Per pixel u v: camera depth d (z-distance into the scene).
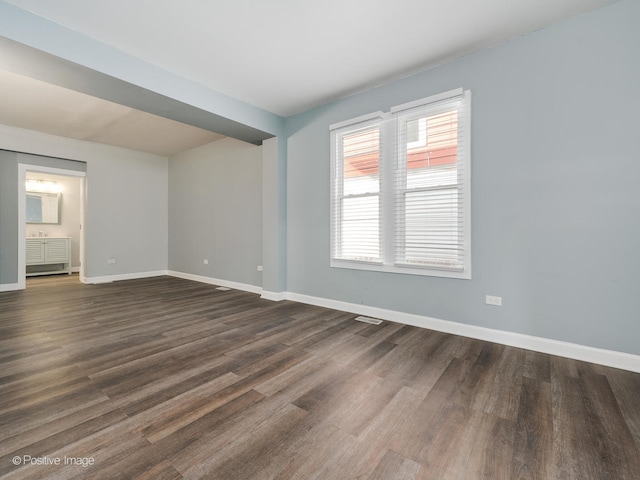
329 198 3.72
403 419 1.54
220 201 5.39
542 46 2.36
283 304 3.94
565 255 2.30
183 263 6.19
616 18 2.10
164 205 6.54
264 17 2.21
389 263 3.23
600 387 1.86
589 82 2.20
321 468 1.22
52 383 1.88
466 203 2.70
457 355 2.33
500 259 2.57
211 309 3.69
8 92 3.41
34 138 4.85
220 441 1.37
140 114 4.09
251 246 4.89
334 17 2.21
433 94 2.89
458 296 2.79
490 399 1.73
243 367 2.12
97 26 2.29
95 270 5.57
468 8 2.13
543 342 2.39
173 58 2.73
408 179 3.09
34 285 5.28
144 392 1.78
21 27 2.09
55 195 6.71
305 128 3.94
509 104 2.51
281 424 1.49
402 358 2.28
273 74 3.03
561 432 1.44
